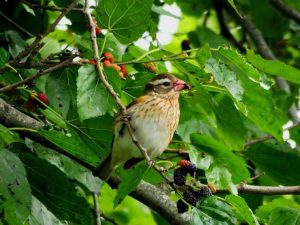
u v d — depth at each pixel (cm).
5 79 1196
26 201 1015
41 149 1176
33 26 1414
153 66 1220
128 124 935
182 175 989
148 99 1152
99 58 969
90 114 975
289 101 1638
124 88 1179
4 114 1155
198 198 992
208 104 1159
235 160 1099
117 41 1129
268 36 1933
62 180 1145
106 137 1125
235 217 1063
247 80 1061
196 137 1110
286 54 1981
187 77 1141
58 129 1150
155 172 1190
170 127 1164
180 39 1806
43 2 1249
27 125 1166
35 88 1234
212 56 1059
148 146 1141
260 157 1403
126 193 1015
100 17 1060
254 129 1512
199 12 1908
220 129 1163
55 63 1143
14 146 1145
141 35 1071
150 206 1199
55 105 1130
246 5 1923
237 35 2028
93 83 988
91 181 1205
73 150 1119
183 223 1199
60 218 1159
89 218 1162
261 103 1071
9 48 1252
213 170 1099
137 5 1055
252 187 1278
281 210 1197
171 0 1341
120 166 1204
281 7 1884
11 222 1037
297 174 1399
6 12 1402
